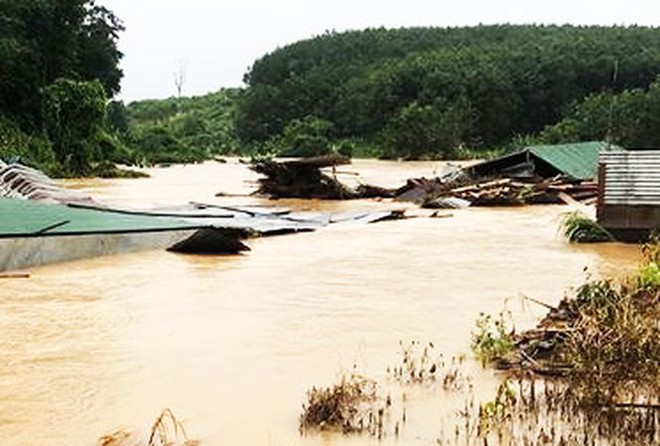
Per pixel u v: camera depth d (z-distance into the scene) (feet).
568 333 30.60
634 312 31.35
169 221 64.39
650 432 23.45
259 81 343.46
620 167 60.54
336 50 337.72
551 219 77.41
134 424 25.02
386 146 215.51
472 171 104.99
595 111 185.16
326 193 102.94
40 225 56.59
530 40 296.51
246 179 143.13
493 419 24.23
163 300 42.42
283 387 28.19
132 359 31.63
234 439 23.75
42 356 32.09
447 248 59.82
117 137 202.28
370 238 65.67
